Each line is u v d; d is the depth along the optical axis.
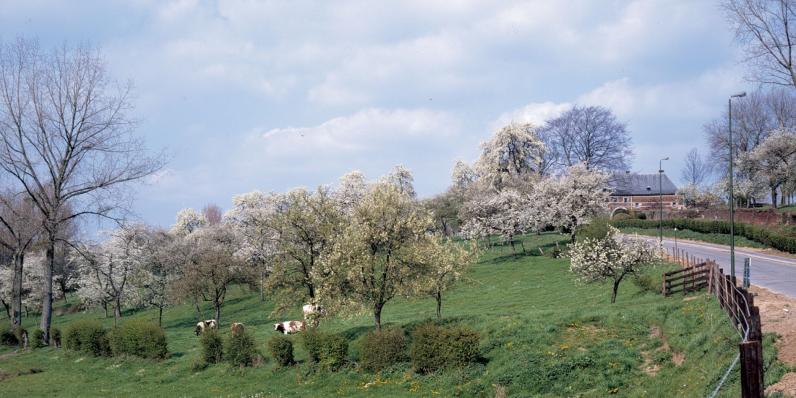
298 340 37.91
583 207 72.06
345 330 38.59
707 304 28.91
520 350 27.66
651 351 25.55
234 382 30.47
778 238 57.34
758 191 99.62
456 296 52.72
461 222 96.88
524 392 23.81
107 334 40.16
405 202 34.69
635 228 94.44
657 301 35.62
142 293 67.12
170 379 32.12
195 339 45.72
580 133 103.88
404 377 27.73
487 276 61.09
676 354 24.11
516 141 94.75
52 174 44.62
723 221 71.38
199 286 53.28
